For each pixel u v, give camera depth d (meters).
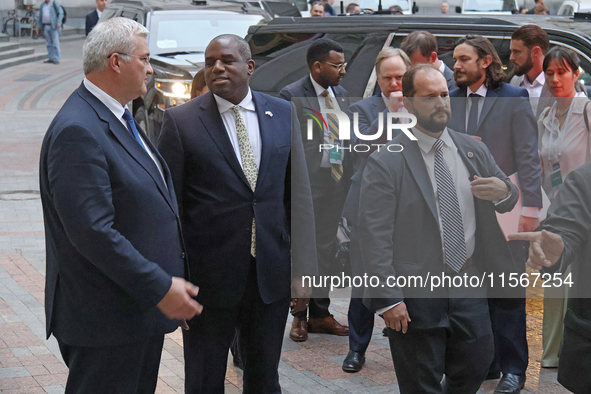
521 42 4.20
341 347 4.28
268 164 3.02
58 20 21.05
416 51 4.21
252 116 3.07
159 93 8.12
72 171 2.43
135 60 2.61
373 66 5.00
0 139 11.41
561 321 3.57
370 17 5.18
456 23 4.84
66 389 2.70
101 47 2.58
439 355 2.75
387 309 2.63
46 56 22.25
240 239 3.00
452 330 2.74
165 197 2.72
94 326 2.57
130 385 2.69
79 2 28.84
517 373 3.55
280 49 5.39
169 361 4.14
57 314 2.62
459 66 3.59
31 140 11.38
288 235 3.13
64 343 2.65
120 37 2.58
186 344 3.14
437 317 2.66
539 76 4.24
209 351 3.10
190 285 2.59
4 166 9.60
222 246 3.01
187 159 2.99
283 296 3.10
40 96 16.11
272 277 3.05
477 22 4.82
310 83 4.04
